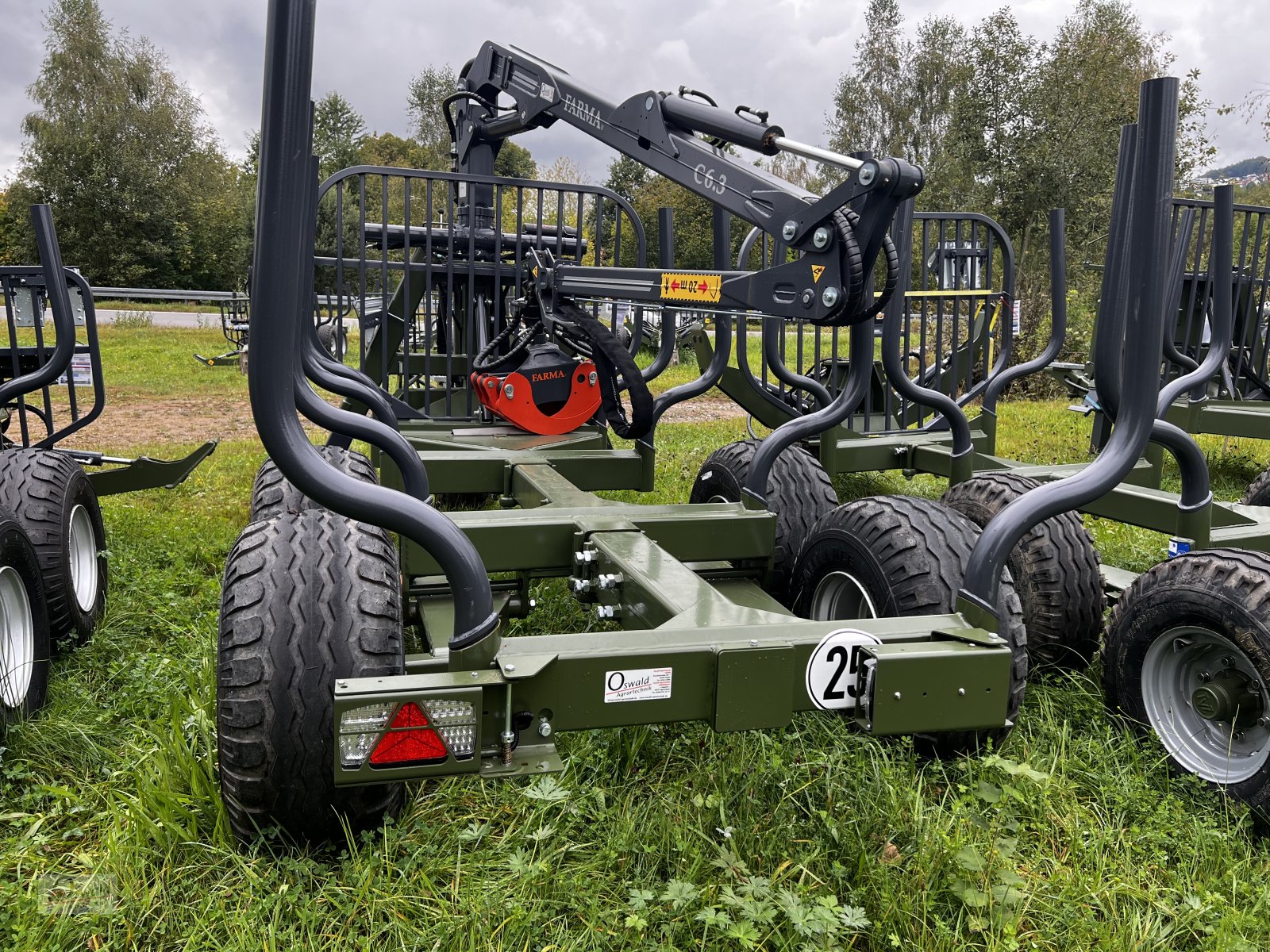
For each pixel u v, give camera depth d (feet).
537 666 7.07
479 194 18.93
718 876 7.78
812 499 14.37
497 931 7.13
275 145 6.14
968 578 8.48
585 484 15.64
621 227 17.51
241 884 7.66
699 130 11.56
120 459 16.85
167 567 16.31
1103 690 10.69
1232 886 7.89
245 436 33.58
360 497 6.91
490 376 16.71
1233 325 26.76
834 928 6.91
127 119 152.46
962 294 19.49
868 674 7.73
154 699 10.92
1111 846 8.48
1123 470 8.39
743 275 11.21
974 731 8.95
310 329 13.42
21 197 150.82
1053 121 53.62
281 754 7.43
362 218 16.35
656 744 9.78
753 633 7.79
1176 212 18.43
